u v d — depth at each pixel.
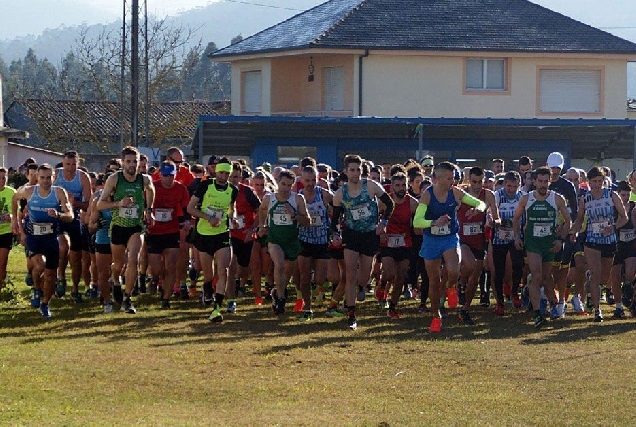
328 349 13.48
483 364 12.52
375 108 41.28
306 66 43.06
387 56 41.28
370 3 44.12
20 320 15.98
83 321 15.90
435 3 44.34
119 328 15.17
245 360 12.60
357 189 15.40
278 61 43.12
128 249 16.55
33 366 12.04
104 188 16.22
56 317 16.34
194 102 64.88
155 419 9.43
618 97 42.62
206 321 16.06
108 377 11.47
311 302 18.20
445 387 11.16
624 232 17.12
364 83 41.16
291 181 16.22
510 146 36.25
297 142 35.19
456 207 15.08
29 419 9.33
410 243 16.73
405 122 32.41
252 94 44.47
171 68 60.72
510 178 17.09
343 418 9.61
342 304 18.38
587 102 42.56
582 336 14.84
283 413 9.80
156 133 57.88
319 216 16.53
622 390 10.96
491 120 32.47
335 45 40.69
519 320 16.69
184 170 20.19
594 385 11.22
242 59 43.88
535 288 15.88
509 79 41.97
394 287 16.78
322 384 11.24
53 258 16.27
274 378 11.55
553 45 42.16
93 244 18.70
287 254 16.70
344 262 15.99
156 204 17.42
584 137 36.00
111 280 17.67
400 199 16.56
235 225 17.28
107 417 9.49
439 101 41.66
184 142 60.06
